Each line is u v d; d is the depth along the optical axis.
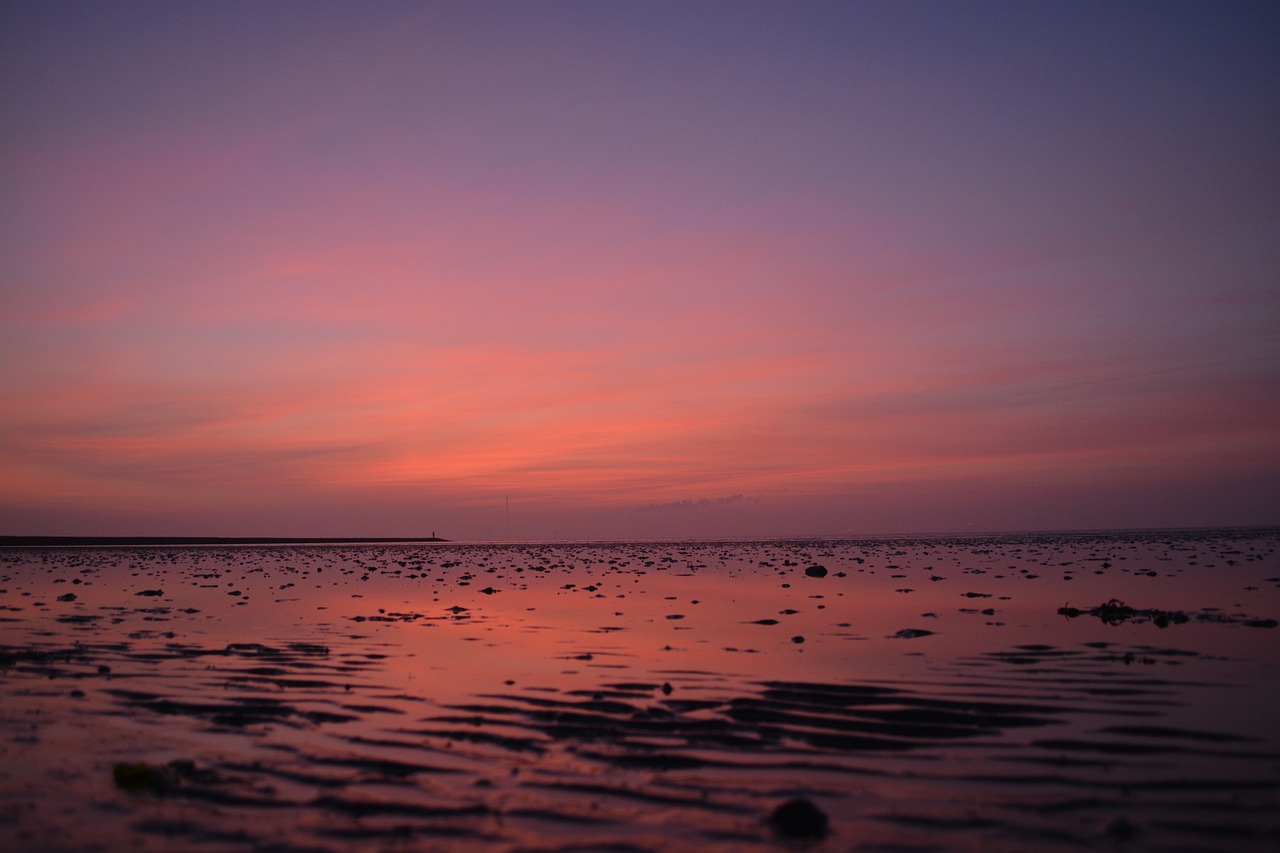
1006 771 8.16
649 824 6.98
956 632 16.92
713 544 112.00
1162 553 48.19
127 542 130.00
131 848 6.59
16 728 10.02
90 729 9.96
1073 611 19.50
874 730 9.63
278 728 9.95
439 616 21.28
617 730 9.75
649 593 27.64
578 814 7.21
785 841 6.61
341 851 6.50
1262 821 6.86
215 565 51.31
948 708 10.54
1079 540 84.62
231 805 7.47
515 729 9.83
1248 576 29.55
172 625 19.59
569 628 18.55
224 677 12.92
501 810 7.32
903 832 6.75
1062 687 11.52
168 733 9.77
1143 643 15.02
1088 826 6.81
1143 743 8.94
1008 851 6.39
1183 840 6.54
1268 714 9.98
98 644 16.34
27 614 22.28
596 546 111.94
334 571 43.84
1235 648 14.34
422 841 6.67
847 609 21.62
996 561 43.66
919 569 37.91
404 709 10.79
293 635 17.61
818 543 103.25
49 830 6.93
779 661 13.91
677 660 14.13
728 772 8.27
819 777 8.10
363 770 8.39
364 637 17.27
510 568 46.16
